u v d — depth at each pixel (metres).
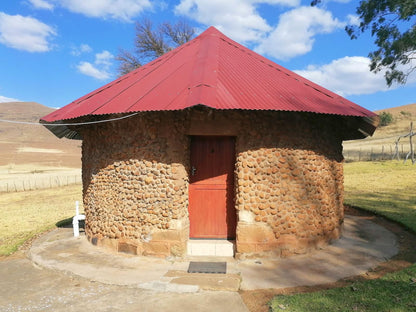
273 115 6.28
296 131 6.47
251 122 6.17
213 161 6.75
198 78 6.15
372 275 5.27
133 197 6.47
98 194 7.17
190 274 5.29
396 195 14.59
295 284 4.95
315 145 6.77
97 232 7.15
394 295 4.18
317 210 6.70
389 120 54.81
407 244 7.17
